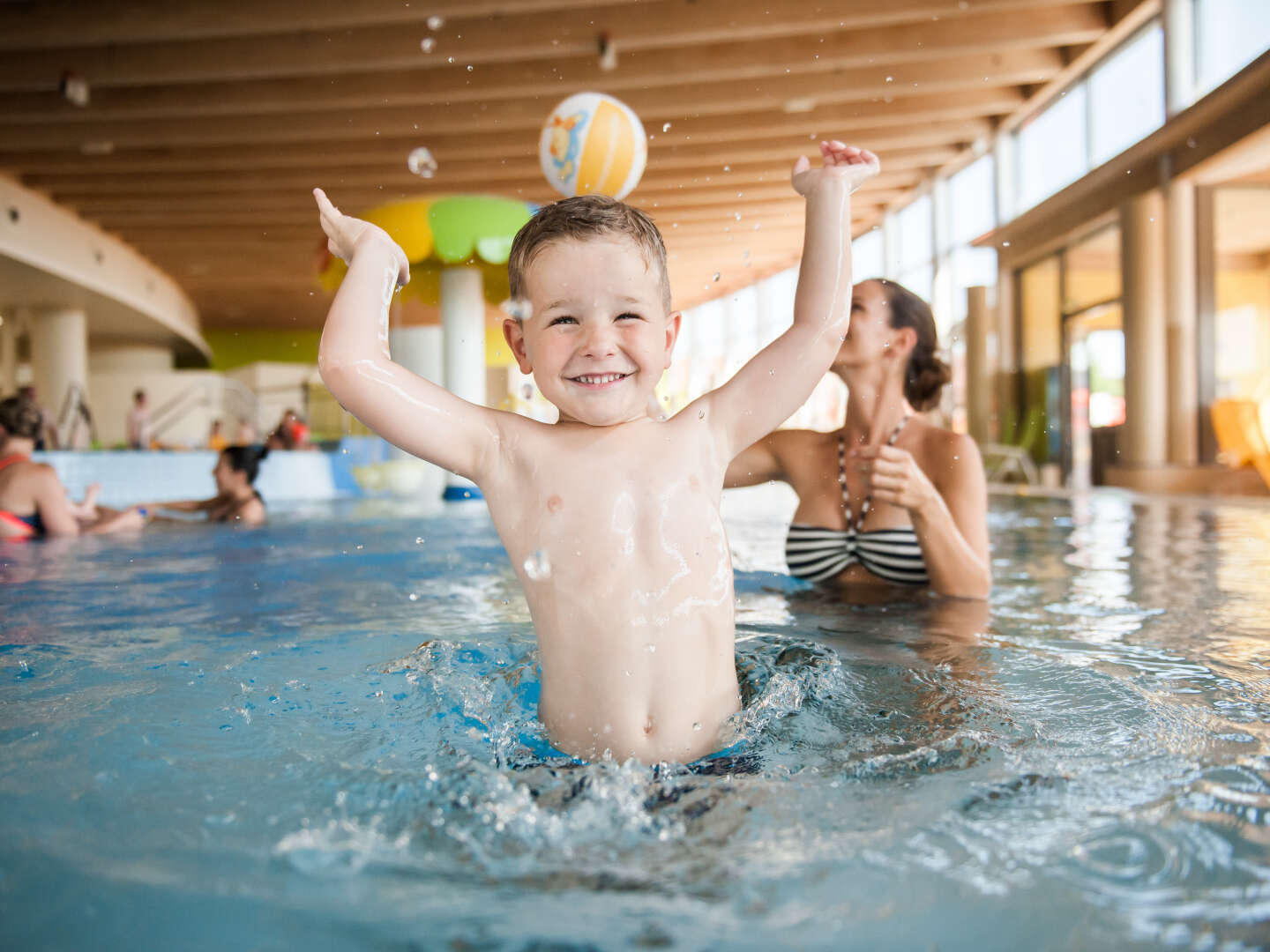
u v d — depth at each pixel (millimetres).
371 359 1156
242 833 771
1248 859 711
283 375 18312
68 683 1333
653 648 1106
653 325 1193
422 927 616
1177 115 8156
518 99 9664
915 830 775
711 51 8742
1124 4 8359
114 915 633
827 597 2133
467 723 1136
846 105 10078
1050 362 11266
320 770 934
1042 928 610
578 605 1128
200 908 643
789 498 6781
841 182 1342
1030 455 11500
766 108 9523
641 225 1209
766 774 949
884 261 14234
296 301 18859
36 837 763
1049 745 1005
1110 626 1761
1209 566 2768
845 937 603
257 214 12891
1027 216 10750
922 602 2055
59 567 2945
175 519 5125
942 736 1053
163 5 7832
